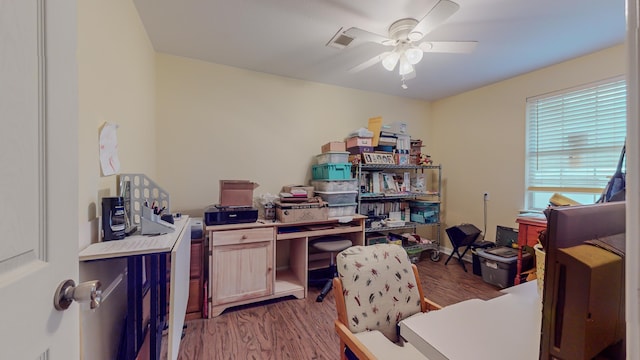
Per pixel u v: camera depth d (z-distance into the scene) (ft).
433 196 12.94
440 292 8.55
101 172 3.88
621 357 1.71
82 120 3.32
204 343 5.95
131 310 4.35
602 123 7.83
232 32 6.94
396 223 10.91
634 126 0.92
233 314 7.22
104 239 3.72
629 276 0.95
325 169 9.46
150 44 7.38
